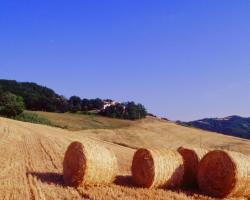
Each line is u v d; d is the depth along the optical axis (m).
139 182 15.31
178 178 15.41
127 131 67.75
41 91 102.19
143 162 15.23
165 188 15.32
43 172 17.31
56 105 97.31
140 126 77.06
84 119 82.94
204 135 70.06
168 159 15.25
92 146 15.09
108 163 15.07
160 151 15.40
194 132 72.56
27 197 12.08
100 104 101.06
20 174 16.30
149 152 15.16
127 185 15.36
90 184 14.88
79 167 14.70
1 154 22.70
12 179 14.95
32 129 46.06
